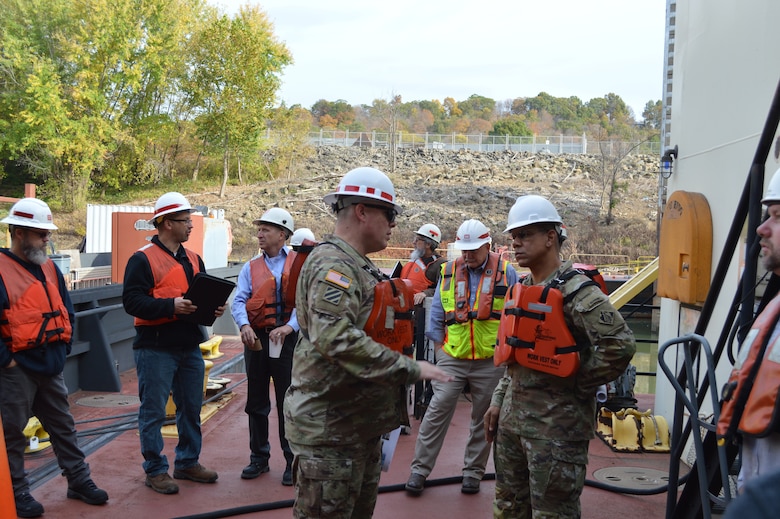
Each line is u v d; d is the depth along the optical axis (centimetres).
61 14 3919
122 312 862
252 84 4306
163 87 4388
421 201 4156
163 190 4494
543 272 335
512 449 330
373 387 282
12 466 418
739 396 244
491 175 4822
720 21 510
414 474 485
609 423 604
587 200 4184
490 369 476
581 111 10644
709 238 511
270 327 496
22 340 410
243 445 590
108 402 717
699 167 540
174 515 434
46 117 3734
